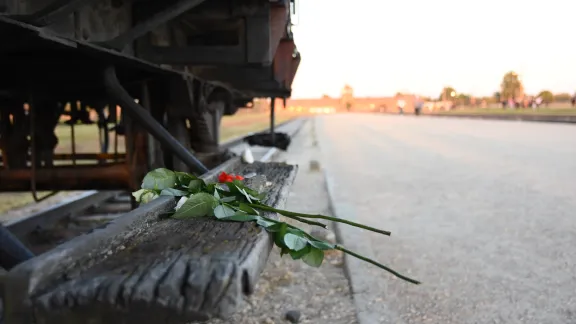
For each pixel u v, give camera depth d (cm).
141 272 151
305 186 1004
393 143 2161
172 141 483
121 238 190
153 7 473
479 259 514
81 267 158
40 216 666
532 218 698
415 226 659
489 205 796
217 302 142
